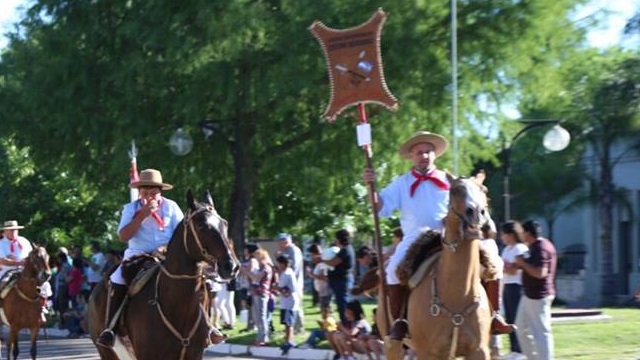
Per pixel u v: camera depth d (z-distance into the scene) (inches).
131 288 559.2
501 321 527.2
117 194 1561.3
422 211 534.9
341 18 1256.8
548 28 1334.9
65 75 1366.9
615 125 1644.9
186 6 1289.4
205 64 1278.3
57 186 2037.4
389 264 539.2
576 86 1632.6
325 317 987.3
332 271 1006.4
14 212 2030.0
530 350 768.3
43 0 1413.6
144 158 1398.9
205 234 522.3
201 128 1402.6
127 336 566.6
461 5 1330.0
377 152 1346.0
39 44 1434.5
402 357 547.2
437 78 1296.8
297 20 1251.8
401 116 1309.1
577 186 1800.0
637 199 1748.3
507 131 1427.2
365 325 924.6
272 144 1417.3
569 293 1802.4
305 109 1379.2
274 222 1770.4
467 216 470.9
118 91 1349.7
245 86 1298.0
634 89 1571.1
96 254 1471.5
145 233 580.4
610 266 1706.4
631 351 904.3
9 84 1498.5
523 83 1386.6
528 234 763.4
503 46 1325.0
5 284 1012.5
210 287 561.9
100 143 1396.4
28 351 1246.3
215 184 1544.0
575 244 2012.8
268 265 1108.5
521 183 1829.5
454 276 493.7
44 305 1026.7
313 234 1833.2
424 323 506.0
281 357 1046.4
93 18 1378.0
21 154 2018.9
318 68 1253.7
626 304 1598.2
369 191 554.3
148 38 1288.1
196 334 546.0
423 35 1288.1
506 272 823.1
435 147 543.2
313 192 1408.7
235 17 1236.5
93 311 604.4
